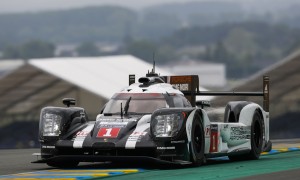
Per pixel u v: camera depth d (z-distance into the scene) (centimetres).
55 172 3356
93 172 3297
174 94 3688
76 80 11425
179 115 3397
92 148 3381
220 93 4081
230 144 3806
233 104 3959
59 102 12575
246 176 3078
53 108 3547
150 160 3325
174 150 3362
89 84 11319
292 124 13412
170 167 3472
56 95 12462
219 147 3700
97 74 11750
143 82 3731
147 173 3222
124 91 3691
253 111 4000
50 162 3588
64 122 3494
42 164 3900
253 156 3988
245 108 3956
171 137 3350
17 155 4653
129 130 3419
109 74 11781
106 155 3372
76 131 3491
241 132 3881
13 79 12438
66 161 3619
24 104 12812
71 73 11738
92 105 11919
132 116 3550
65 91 12206
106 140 3372
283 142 5762
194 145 3453
